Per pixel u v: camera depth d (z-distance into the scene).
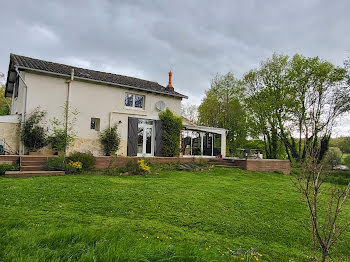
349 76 23.42
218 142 22.03
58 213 5.41
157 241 4.07
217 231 5.32
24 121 13.06
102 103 15.74
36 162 11.55
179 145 18.44
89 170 12.30
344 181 14.35
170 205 6.86
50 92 13.95
